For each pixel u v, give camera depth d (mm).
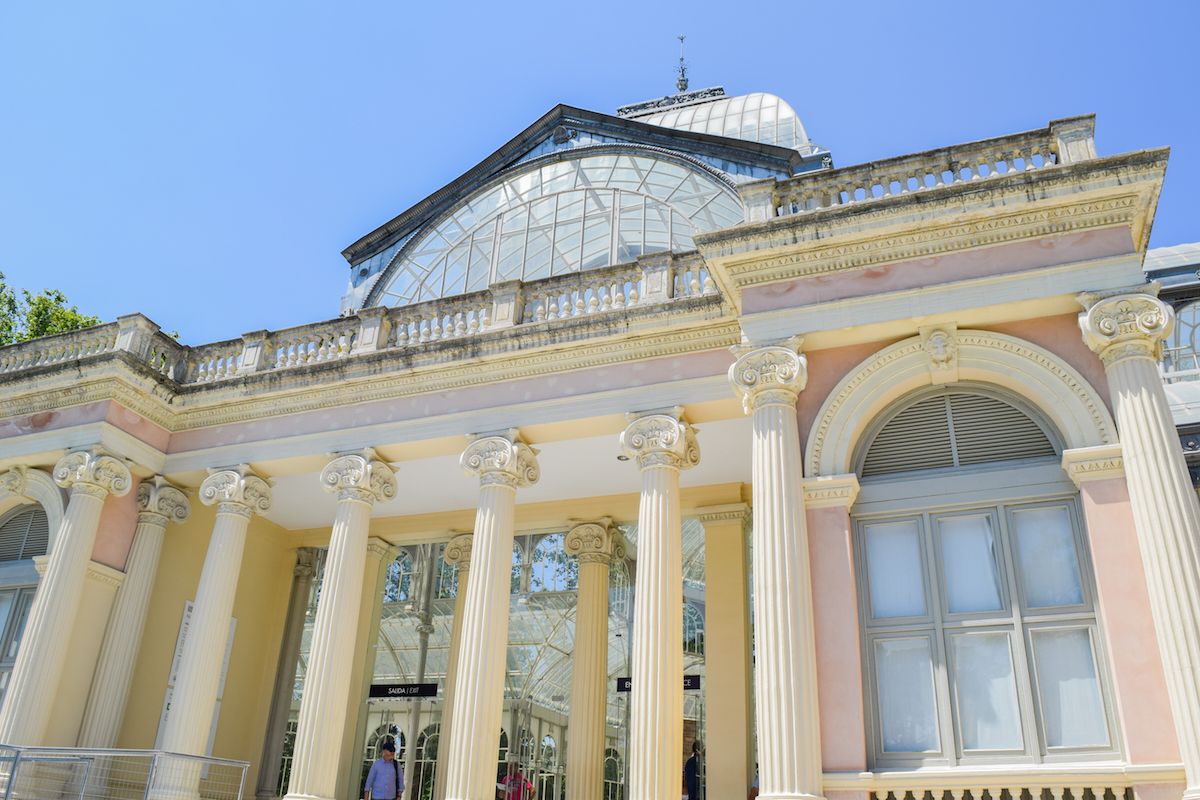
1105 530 8500
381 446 12969
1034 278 9438
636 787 9609
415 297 18578
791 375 9781
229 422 14219
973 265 9742
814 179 10836
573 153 18266
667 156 17266
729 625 13484
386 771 13336
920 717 8711
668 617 10328
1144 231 9805
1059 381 9227
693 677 14086
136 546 13828
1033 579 8891
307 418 13703
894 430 9945
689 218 16359
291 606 16984
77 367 13844
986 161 10219
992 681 8656
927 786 8141
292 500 15867
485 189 19141
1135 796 7492
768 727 8445
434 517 16297
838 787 8242
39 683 12125
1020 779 7906
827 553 9219
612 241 16547
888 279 10016
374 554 16594
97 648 13211
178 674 12414
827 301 10109
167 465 14305
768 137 18844
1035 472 9219
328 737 11406
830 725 8555
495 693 10875
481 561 11508
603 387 12031
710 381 11477
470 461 12133
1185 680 7504
